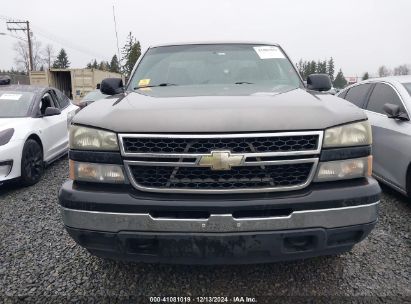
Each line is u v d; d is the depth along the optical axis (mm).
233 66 3604
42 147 5617
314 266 2834
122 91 3498
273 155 2057
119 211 2113
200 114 2135
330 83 3426
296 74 3607
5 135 4852
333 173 2152
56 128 6312
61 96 7289
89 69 21828
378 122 4711
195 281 2652
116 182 2158
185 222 2070
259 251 2104
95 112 2363
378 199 2223
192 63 3670
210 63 3654
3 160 4688
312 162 2113
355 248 3127
